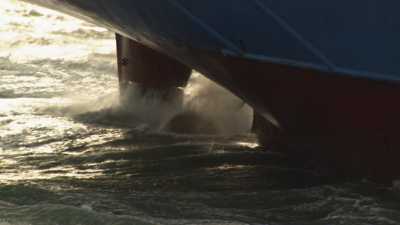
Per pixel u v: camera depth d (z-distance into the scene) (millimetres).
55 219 29094
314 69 32719
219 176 36875
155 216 30641
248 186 35344
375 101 33375
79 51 76688
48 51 77250
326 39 31734
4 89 59719
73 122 49031
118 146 42906
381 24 30844
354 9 30828
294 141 38500
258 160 39312
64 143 43562
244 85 36406
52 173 37000
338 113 34625
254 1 31500
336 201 32875
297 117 36562
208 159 39656
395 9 30453
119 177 36625
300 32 31844
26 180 34969
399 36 30844
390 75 31734
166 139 44469
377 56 31500
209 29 33406
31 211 29641
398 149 33969
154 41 39781
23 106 53250
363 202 32719
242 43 33312
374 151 34719
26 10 99750
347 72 32219
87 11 41469
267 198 33469
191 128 46969
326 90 33969
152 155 40656
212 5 32344
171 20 34625
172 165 38812
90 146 42906
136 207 31719
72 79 64750
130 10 36781
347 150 35625
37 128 47094
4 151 41750
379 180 34938
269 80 34938
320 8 31078
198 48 35812
